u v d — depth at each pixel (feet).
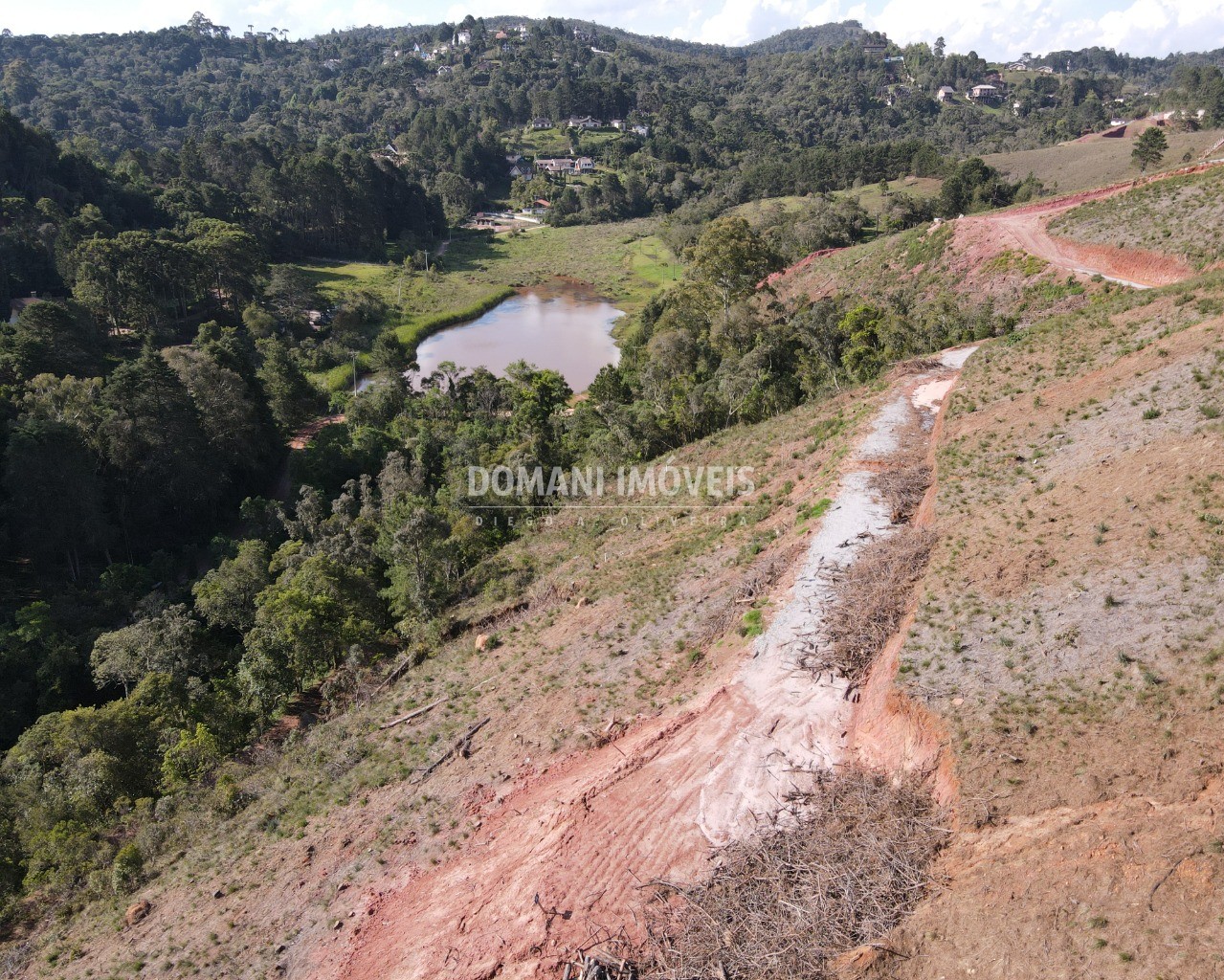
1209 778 38.11
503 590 114.21
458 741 74.08
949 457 85.15
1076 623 51.62
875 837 45.27
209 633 134.62
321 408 262.47
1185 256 160.35
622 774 58.34
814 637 66.28
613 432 166.50
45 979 61.82
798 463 113.29
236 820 75.87
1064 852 38.78
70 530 162.50
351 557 139.95
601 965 44.47
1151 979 32.73
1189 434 63.31
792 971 40.11
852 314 181.16
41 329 217.97
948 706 49.42
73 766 93.45
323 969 52.21
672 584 90.58
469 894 53.62
